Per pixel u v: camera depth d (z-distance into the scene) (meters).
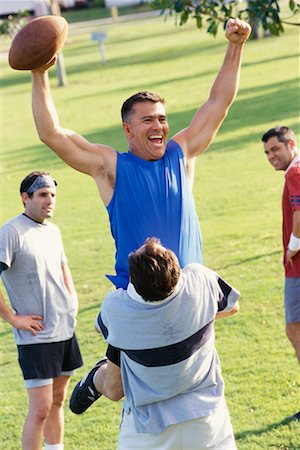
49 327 6.19
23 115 28.11
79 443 6.70
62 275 6.43
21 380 8.27
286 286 6.73
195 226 4.58
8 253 6.12
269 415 6.73
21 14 46.31
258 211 13.97
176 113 23.91
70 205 15.96
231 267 11.07
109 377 4.71
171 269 4.13
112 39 48.44
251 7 8.50
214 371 4.50
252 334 8.62
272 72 28.91
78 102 28.61
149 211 4.46
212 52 36.38
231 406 6.98
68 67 38.47
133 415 4.48
